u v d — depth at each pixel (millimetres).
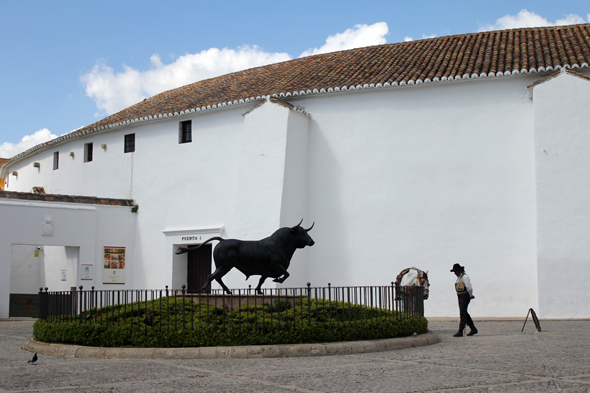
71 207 20375
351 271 17516
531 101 16203
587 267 14648
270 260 11281
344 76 19000
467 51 18625
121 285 21281
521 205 15953
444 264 16469
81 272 20391
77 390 6168
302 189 18297
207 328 8859
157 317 9742
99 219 21062
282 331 8922
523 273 15703
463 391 5863
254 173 18094
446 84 17047
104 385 6434
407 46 21000
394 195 17281
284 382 6465
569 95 15328
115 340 9102
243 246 11320
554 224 15078
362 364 7746
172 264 20484
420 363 7785
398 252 17016
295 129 18078
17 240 19078
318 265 18000
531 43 18109
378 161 17594
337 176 18094
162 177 21359
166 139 21469
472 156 16594
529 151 16047
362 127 17938
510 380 6410
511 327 13062
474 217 16375
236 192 18391
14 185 30859
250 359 8305
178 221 20703
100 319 9734
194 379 6723
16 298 19906
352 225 17688
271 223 17406
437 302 16406
